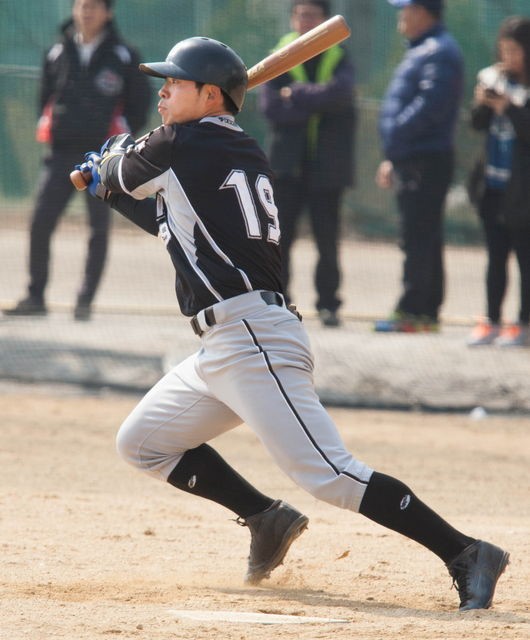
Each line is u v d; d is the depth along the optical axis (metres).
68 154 34.62
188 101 13.53
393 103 33.75
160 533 18.38
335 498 13.42
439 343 34.22
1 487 21.53
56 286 45.16
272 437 13.38
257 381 13.38
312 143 34.19
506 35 32.28
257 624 12.68
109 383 31.69
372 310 40.97
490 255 33.78
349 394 31.30
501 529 19.30
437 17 33.53
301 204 34.50
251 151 13.66
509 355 33.38
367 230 50.88
